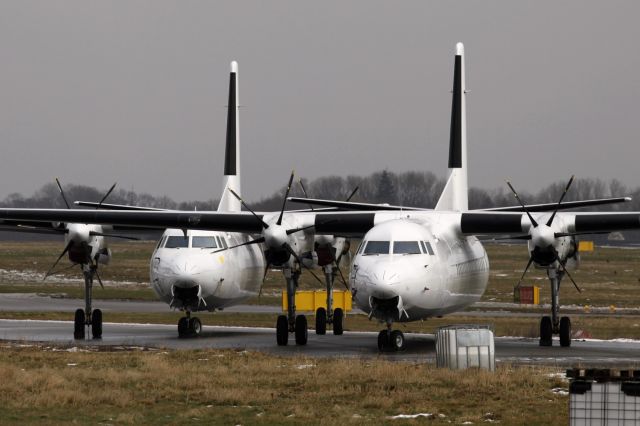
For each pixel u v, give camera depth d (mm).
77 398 74375
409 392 75812
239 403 73000
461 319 177875
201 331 138125
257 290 141000
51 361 96312
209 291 124812
